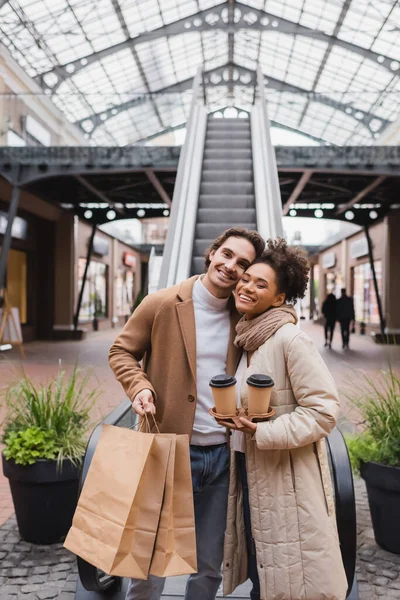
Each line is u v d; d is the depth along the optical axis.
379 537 3.20
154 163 12.04
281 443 1.66
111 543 1.64
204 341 1.97
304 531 1.72
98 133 12.18
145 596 1.93
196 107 12.48
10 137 12.18
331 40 20.48
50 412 3.39
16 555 3.11
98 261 23.23
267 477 1.76
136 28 19.91
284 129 13.10
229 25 20.62
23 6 16.39
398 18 17.94
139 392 1.86
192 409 1.93
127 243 29.08
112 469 1.72
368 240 18.38
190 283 2.03
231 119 13.17
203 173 9.99
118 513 1.66
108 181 14.27
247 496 1.89
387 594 2.71
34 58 19.03
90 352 13.64
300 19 20.25
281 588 1.70
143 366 2.12
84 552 1.68
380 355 12.85
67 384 3.88
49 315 18.38
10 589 2.75
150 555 1.65
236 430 1.84
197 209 8.46
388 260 17.62
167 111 12.66
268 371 1.78
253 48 23.59
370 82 23.06
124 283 29.14
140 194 16.34
